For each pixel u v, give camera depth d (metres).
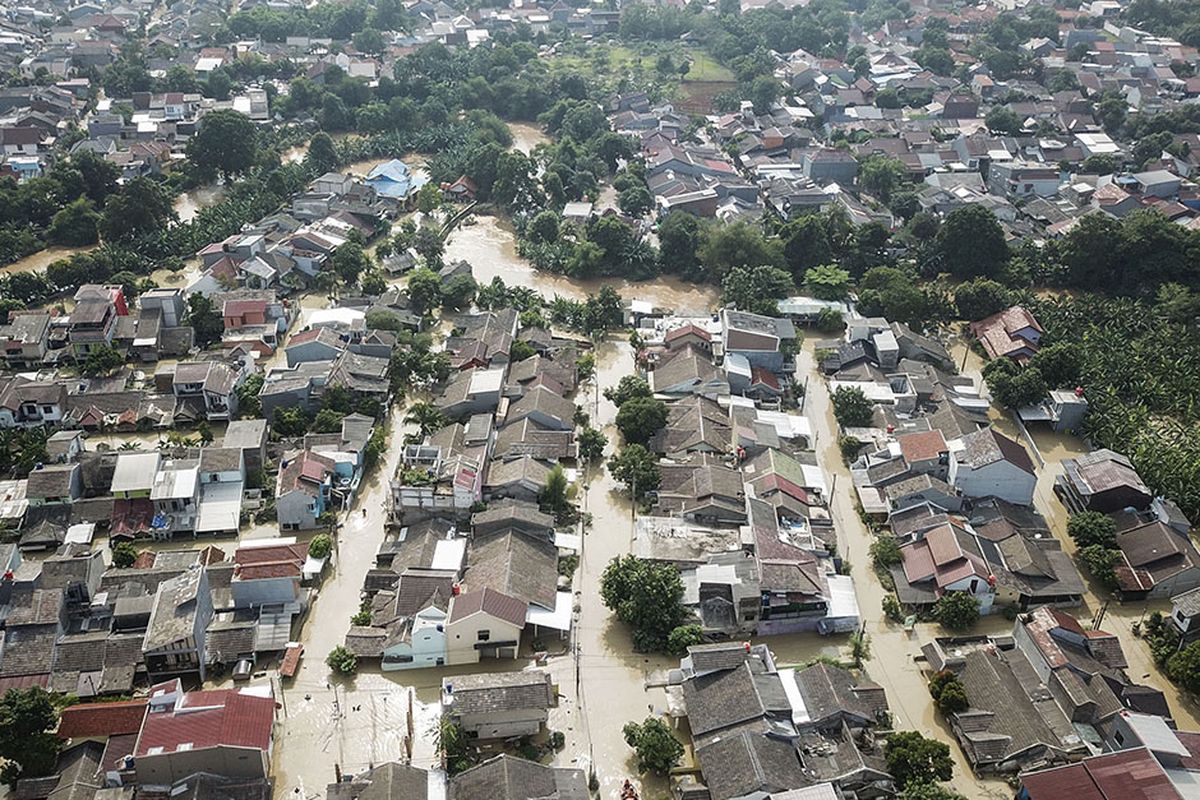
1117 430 110.19
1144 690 76.50
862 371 123.31
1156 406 119.75
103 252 150.75
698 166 189.25
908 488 99.38
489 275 159.38
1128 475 99.12
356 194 176.00
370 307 135.62
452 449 101.06
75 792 65.69
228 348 126.06
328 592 89.12
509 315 131.88
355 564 92.62
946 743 74.88
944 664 80.06
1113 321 135.50
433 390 121.88
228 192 179.12
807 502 98.69
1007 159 192.12
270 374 116.88
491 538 90.62
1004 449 98.62
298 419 109.56
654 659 82.56
